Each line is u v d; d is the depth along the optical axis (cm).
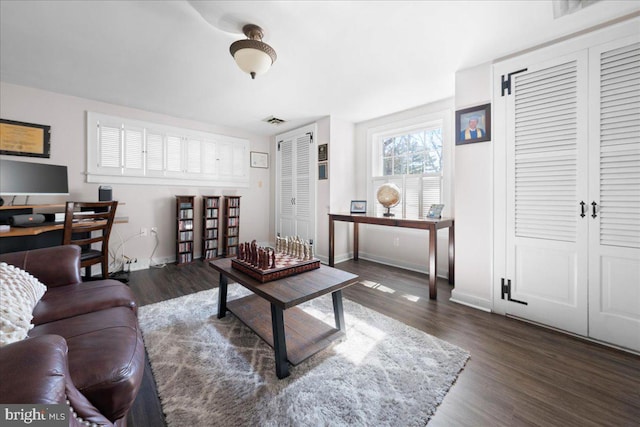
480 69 236
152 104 341
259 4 163
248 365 155
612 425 116
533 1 161
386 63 236
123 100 327
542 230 206
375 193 408
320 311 227
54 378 59
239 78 266
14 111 279
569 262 194
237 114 383
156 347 172
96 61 233
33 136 289
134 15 173
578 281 191
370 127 410
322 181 407
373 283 305
